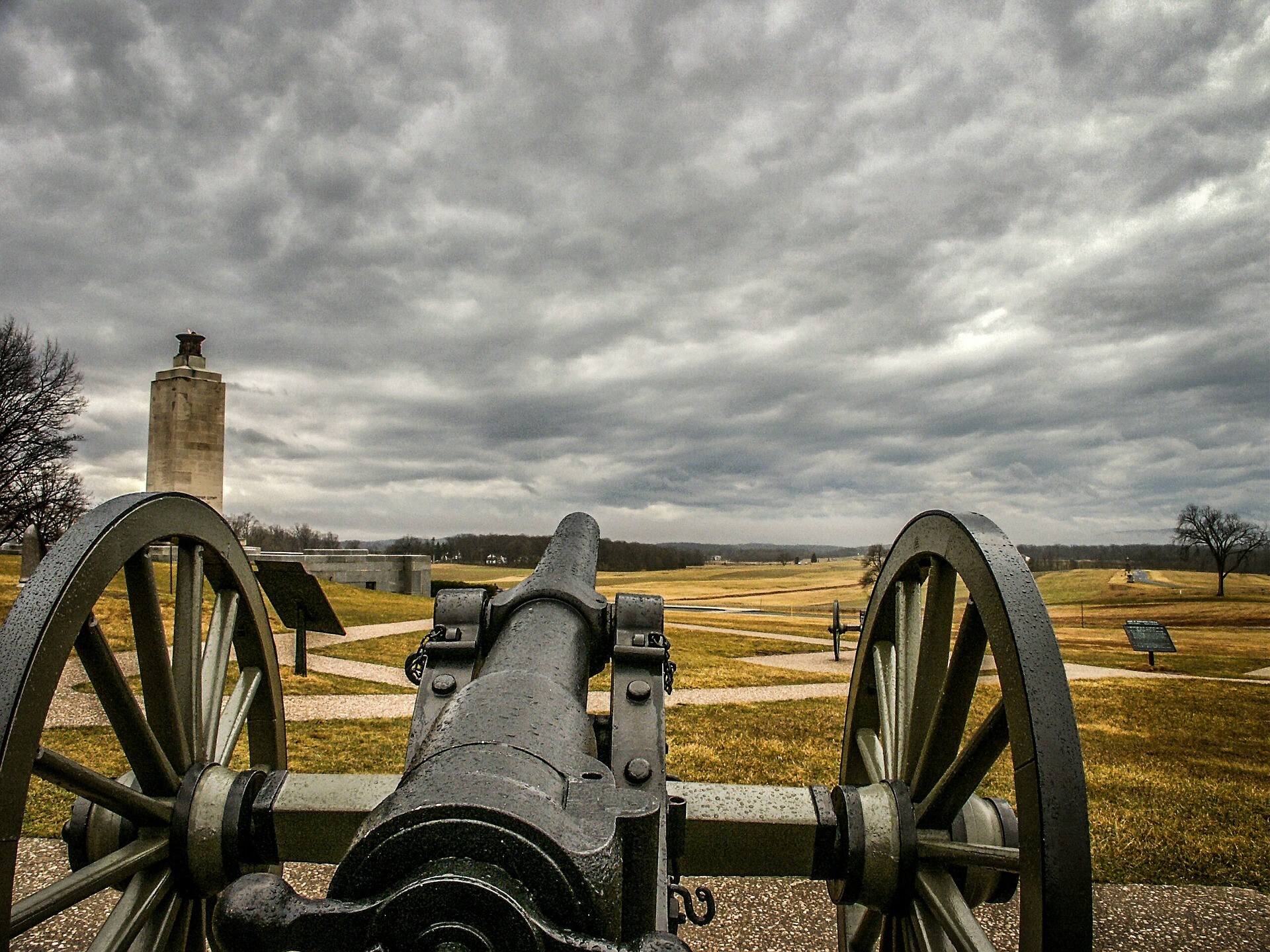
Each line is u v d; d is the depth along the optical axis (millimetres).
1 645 1934
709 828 2594
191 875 2502
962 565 2271
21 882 4242
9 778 1831
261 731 3156
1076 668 18016
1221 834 5711
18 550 36938
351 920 1229
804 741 8727
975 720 8875
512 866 1270
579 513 4793
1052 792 1817
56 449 32469
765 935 3930
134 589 2400
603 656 3352
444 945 1188
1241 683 15680
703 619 31641
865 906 3016
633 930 1521
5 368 31000
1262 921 4250
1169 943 4004
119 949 2225
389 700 10461
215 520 2789
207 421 31438
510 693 2141
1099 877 4844
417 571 36938
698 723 9672
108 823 2438
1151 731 10164
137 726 2396
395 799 1405
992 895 2547
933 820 2529
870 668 3230
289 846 2584
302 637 12156
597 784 1619
